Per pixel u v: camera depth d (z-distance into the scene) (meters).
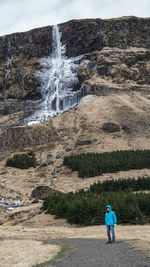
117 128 110.81
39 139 108.31
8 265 15.38
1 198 67.88
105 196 44.53
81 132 110.88
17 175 85.19
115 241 19.86
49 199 48.78
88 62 175.12
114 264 11.64
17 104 169.00
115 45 179.75
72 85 167.00
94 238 25.75
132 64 165.50
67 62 182.00
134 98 139.25
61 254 16.41
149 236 23.09
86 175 77.38
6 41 198.00
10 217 48.09
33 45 195.38
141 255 12.98
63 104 159.12
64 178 78.50
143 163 79.62
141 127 112.44
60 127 116.06
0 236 31.91
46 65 182.50
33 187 74.00
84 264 12.47
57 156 94.56
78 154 93.94
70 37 189.50
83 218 40.19
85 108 130.75
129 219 37.56
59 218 43.50
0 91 181.62
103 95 143.25
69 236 30.38
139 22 192.00
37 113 153.50
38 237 30.19
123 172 77.25
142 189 59.94
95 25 184.75
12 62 189.62
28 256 17.19
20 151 105.25
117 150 90.12
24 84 176.50
